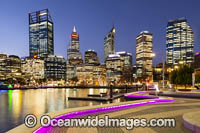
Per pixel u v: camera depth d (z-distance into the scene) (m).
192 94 26.94
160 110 14.82
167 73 138.12
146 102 19.30
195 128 8.23
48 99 48.75
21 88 143.25
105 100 39.72
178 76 47.16
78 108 14.19
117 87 145.38
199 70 53.34
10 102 40.59
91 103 36.81
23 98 52.97
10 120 19.53
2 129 15.84
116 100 41.03
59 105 34.22
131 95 34.41
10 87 135.62
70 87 175.12
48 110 27.73
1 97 57.28
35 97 57.12
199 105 17.86
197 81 51.34
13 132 8.32
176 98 26.27
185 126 9.37
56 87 177.38
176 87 49.38
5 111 26.38
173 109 15.31
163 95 30.84
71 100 42.69
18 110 27.67
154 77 161.00
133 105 17.78
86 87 170.62
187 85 47.47
